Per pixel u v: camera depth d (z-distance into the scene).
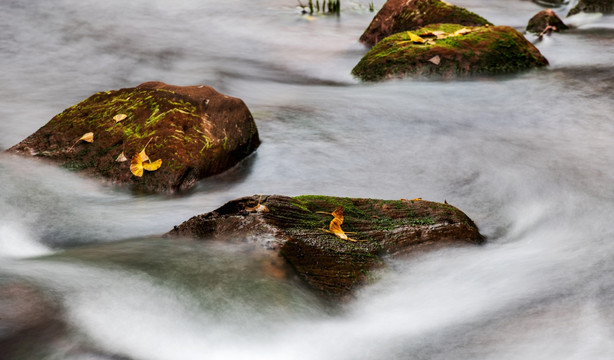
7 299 3.49
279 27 14.17
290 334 3.40
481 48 9.45
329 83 10.14
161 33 13.34
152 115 5.96
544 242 4.61
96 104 6.31
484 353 3.23
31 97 9.03
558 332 3.37
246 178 5.96
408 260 4.11
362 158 6.43
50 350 3.12
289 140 6.88
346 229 4.18
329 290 3.72
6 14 13.56
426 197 5.57
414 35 9.75
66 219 4.98
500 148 6.71
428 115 7.90
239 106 6.32
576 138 7.03
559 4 16.25
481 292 3.82
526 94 8.66
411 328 3.49
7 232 4.73
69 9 14.38
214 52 12.19
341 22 14.83
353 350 3.30
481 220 5.12
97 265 3.97
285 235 3.92
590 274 3.99
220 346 3.30
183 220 4.98
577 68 9.82
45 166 5.86
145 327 3.37
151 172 5.61
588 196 5.50
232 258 3.89
